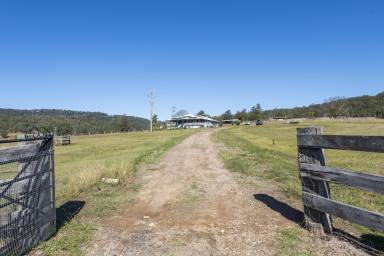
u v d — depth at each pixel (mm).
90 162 16234
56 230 5641
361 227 5336
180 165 14234
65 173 12531
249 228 5625
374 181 4191
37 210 5039
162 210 6926
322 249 4613
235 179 10297
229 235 5344
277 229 5480
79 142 44594
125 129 107875
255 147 22781
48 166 5434
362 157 15812
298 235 5152
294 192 8000
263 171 11461
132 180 10539
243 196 7961
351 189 7938
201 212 6703
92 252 4754
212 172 11938
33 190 4984
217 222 6023
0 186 4449
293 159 15734
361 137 4391
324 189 5016
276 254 4543
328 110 137125
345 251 4504
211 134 49844
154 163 15023
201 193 8461
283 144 27484
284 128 72000
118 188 9211
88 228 5730
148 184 9867
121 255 4648
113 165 12219
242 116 145375
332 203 4785
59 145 39312
